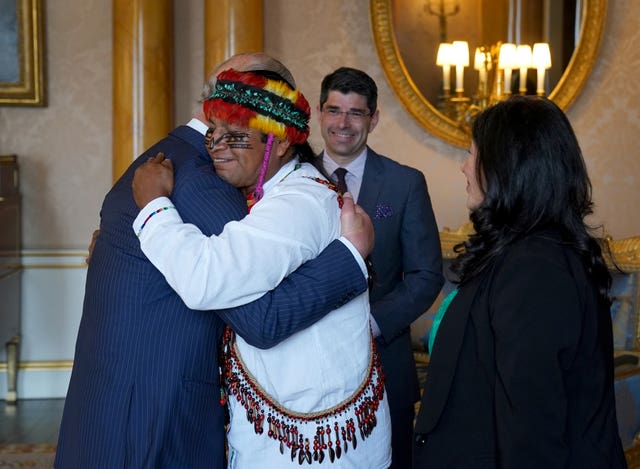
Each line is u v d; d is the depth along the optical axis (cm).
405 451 289
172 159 195
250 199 195
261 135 188
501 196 179
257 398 187
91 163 538
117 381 187
